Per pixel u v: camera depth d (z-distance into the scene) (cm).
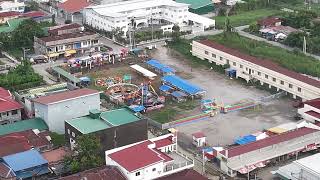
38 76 9762
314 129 7488
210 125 8150
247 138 7450
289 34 12181
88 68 10556
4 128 7612
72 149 7012
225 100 9044
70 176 6116
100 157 6669
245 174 6662
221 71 10431
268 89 9531
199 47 11081
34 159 6575
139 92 9138
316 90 8744
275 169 6800
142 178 6131
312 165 6275
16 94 8750
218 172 6788
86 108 8006
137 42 12175
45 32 12106
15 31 11975
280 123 8144
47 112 7669
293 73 9406
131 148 6475
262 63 9844
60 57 11262
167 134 7444
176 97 9062
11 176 6247
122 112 7556
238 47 11619
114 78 9950
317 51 11544
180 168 6412
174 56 11369
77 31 12094
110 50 11719
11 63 11025
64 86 9088
